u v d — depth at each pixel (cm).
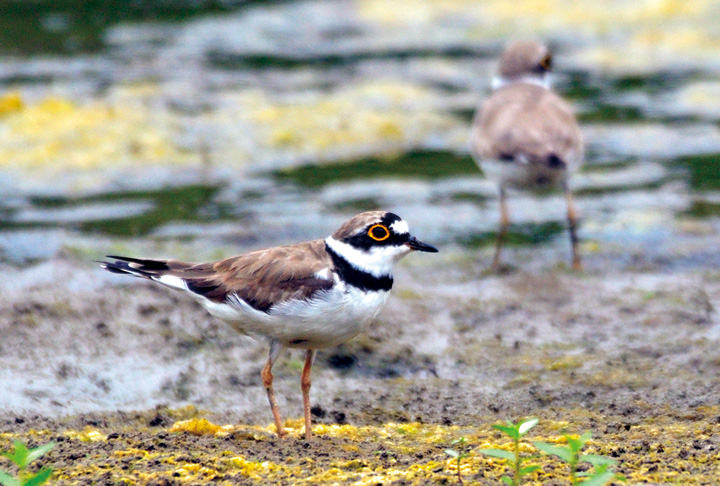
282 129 1958
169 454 724
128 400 926
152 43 2691
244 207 1574
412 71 2475
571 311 1153
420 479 670
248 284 792
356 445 769
